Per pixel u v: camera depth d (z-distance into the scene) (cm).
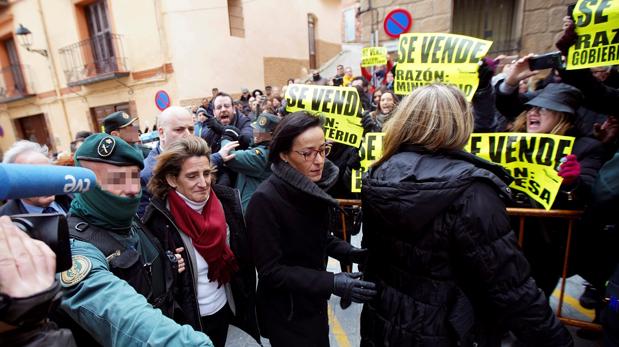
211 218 147
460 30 605
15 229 55
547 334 101
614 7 156
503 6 575
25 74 1262
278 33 1221
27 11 1147
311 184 135
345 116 231
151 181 145
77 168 61
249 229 141
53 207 208
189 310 139
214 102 389
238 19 1062
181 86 933
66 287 87
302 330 150
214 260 147
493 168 110
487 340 120
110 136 111
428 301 112
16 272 52
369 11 650
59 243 63
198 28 936
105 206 109
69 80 1116
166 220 142
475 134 197
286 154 138
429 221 104
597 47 164
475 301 114
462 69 205
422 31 611
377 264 133
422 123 113
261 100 784
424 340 113
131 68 985
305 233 142
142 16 929
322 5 1541
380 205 113
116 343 80
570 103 178
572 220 169
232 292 164
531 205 187
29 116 1353
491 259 100
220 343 160
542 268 190
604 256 162
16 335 55
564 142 170
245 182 263
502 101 228
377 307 130
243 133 363
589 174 170
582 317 228
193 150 138
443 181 101
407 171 109
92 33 1045
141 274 113
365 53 536
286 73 1273
